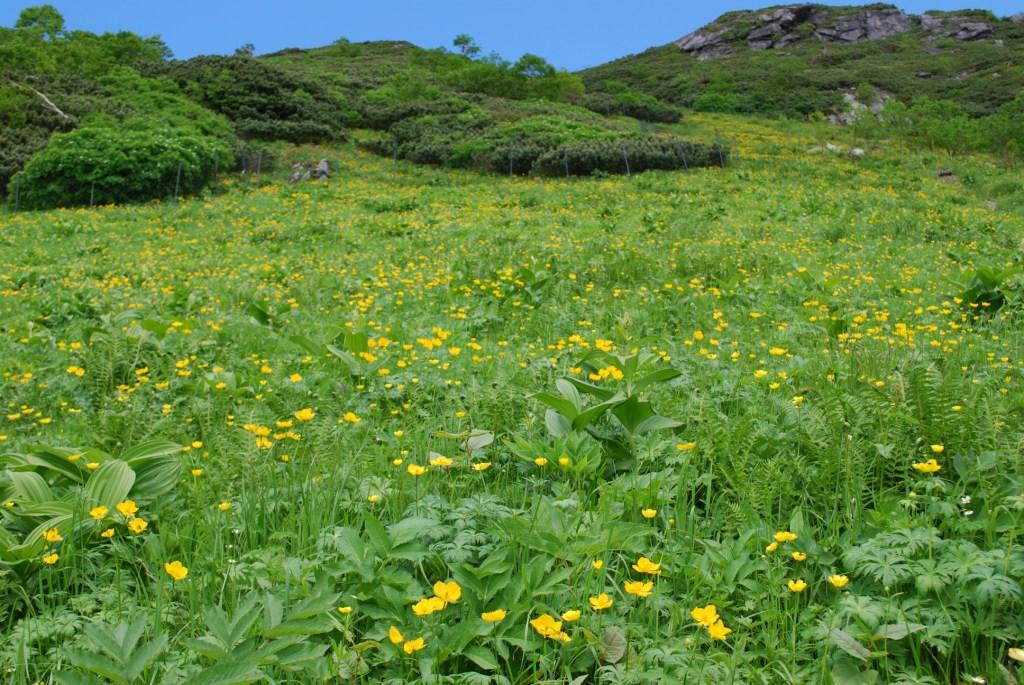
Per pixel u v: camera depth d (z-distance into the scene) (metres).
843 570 2.56
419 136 35.56
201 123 31.20
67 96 32.50
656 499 3.02
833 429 3.46
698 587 2.48
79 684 1.77
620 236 15.01
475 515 2.85
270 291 9.95
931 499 2.84
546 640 2.18
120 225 18.78
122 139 24.50
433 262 11.99
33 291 10.43
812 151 35.03
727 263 10.47
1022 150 33.84
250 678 1.75
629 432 3.65
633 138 32.19
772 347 6.00
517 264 10.80
